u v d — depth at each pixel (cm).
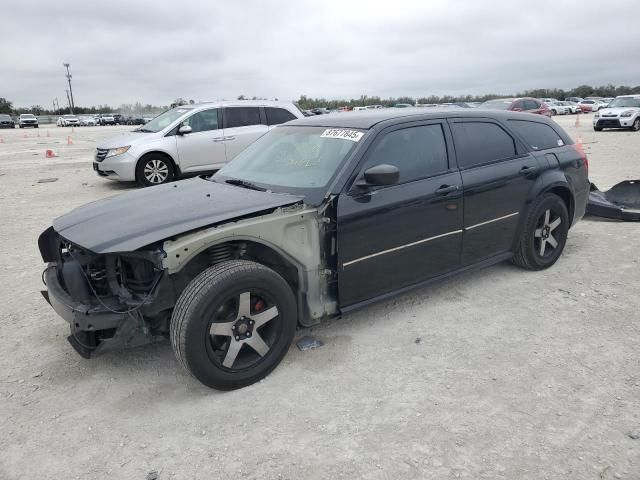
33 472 262
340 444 273
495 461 257
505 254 480
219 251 342
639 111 2288
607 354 352
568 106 4938
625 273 497
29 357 376
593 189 741
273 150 442
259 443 277
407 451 266
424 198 395
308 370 346
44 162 1697
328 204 353
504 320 407
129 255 308
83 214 379
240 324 320
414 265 405
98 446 279
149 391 329
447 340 379
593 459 256
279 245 338
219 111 1134
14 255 622
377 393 318
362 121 411
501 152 464
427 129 417
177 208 347
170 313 329
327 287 368
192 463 264
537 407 298
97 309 306
